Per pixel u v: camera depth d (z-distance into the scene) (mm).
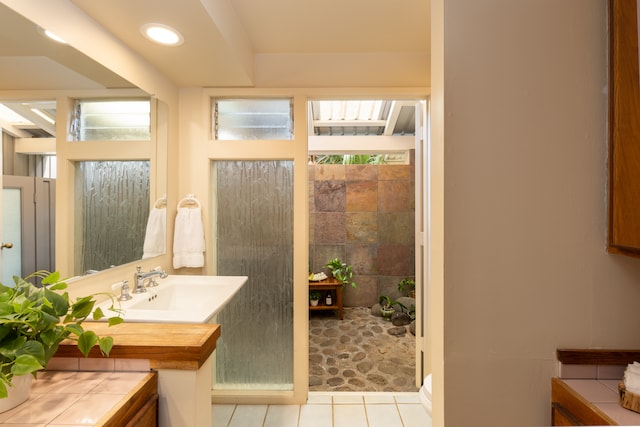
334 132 3799
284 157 1920
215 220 1987
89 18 1216
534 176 785
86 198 1232
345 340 2949
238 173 1986
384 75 1907
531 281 786
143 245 1583
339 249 3814
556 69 788
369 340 2949
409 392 2068
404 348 2783
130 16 1220
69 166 1156
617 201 758
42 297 792
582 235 792
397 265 3812
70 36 1129
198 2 1142
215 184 1985
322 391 2092
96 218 1285
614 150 764
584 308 792
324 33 1708
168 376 912
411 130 3736
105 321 1086
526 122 783
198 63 1615
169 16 1223
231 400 1911
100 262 1303
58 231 1109
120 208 1424
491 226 780
